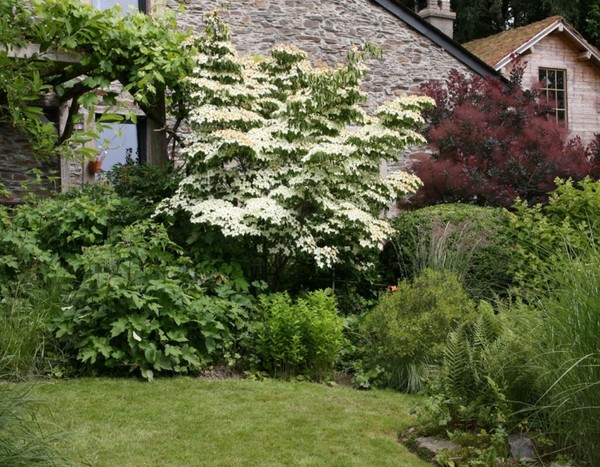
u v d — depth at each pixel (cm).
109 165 1077
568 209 709
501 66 1399
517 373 384
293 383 517
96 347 491
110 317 507
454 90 989
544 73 1483
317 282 698
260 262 639
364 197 666
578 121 1502
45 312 509
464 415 389
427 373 483
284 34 1172
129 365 500
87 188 738
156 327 505
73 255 595
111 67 685
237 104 662
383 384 532
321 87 612
